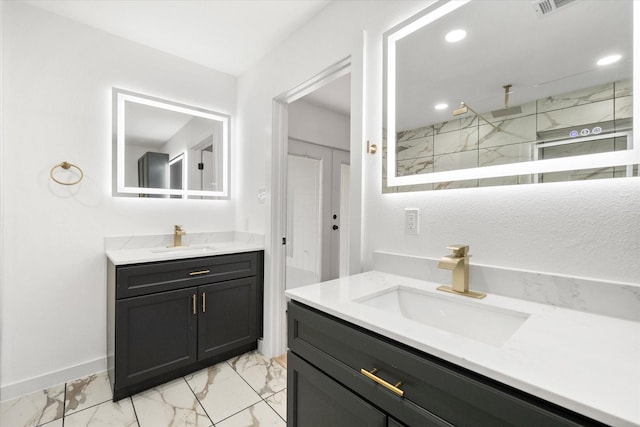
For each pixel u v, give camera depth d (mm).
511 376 506
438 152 1198
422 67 1250
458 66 1145
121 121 2033
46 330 1758
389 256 1331
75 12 1794
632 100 791
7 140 1648
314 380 914
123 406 1567
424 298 1073
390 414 704
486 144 1066
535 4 967
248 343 2133
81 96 1887
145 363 1668
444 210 1174
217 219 2518
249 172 2457
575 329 709
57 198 1800
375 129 1418
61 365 1798
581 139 868
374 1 1440
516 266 983
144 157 2135
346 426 820
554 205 912
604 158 828
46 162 1766
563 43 909
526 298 944
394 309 1097
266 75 2246
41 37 1755
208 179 2463
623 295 780
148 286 1680
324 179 3332
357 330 798
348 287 1095
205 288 1901
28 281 1708
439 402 618
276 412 1536
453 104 1157
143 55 2137
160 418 1481
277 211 2186
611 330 703
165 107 2225
